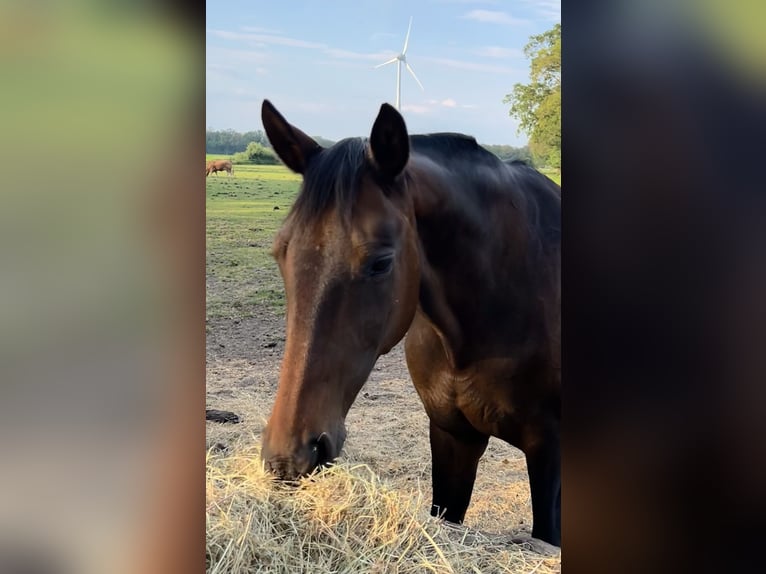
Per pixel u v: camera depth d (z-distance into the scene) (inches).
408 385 165.2
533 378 69.0
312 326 49.9
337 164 52.8
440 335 67.8
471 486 82.1
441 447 80.1
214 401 137.2
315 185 52.1
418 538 56.9
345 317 50.6
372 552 53.4
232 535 51.4
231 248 248.4
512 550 60.2
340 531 54.4
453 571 52.9
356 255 50.6
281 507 55.2
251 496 55.7
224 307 199.9
